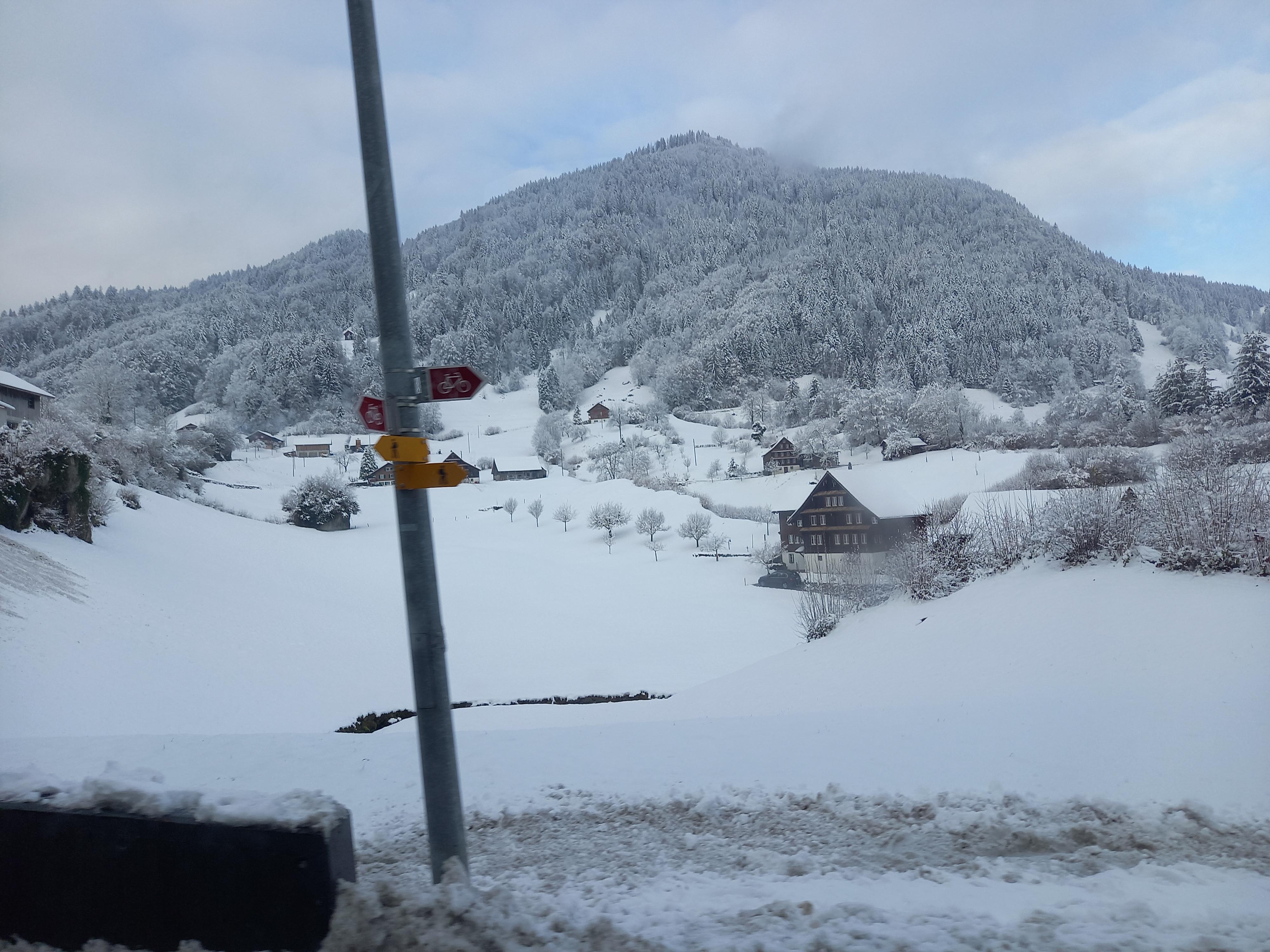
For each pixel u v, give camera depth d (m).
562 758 10.33
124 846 4.00
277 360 180.25
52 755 11.03
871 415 118.00
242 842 3.83
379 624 40.28
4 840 4.19
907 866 5.68
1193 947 3.75
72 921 4.09
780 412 163.75
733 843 6.59
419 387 4.73
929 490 74.06
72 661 22.78
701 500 90.62
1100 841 6.02
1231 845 5.79
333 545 68.25
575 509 93.56
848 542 57.72
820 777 8.73
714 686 23.61
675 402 193.12
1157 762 8.45
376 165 4.76
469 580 59.78
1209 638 14.43
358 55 4.79
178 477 79.31
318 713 25.34
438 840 4.58
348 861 4.01
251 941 3.81
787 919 4.26
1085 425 87.44
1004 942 3.85
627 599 54.78
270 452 138.25
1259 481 19.95
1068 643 16.58
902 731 11.30
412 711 26.69
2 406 56.12
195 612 32.47
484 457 137.25
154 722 21.06
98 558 35.31
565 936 4.02
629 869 5.98
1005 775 8.38
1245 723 9.69
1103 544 21.09
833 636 25.19
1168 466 36.31
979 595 22.42
